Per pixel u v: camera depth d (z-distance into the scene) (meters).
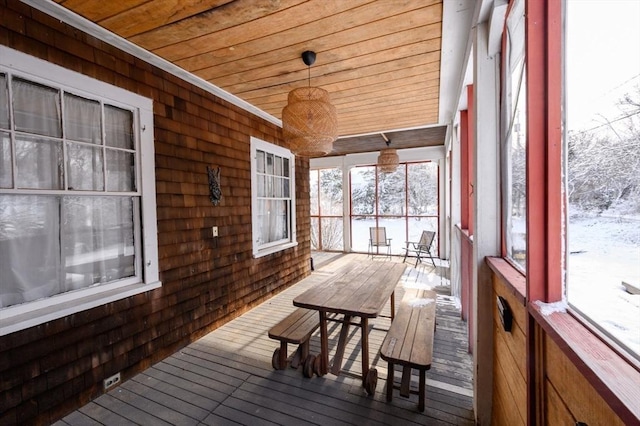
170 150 2.78
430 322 2.42
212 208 3.28
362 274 3.05
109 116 2.31
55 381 1.95
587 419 0.71
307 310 2.84
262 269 4.19
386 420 1.91
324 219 9.84
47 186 1.94
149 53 2.46
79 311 2.07
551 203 0.98
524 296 1.07
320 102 2.51
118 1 1.83
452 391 2.19
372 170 9.49
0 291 1.77
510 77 1.55
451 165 4.64
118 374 2.31
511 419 1.40
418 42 2.31
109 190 2.30
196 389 2.26
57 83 1.96
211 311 3.26
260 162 4.26
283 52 2.46
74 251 2.11
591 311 0.79
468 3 1.84
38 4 1.84
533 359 1.04
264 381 2.35
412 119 4.44
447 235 6.99
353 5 1.88
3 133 1.75
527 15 1.01
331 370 2.33
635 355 0.61
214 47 2.38
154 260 2.60
